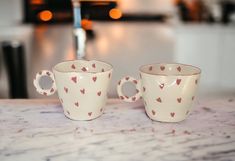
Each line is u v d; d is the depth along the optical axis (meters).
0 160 0.36
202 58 2.17
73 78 0.43
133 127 0.45
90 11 2.76
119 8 2.91
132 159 0.36
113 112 0.50
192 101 0.45
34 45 1.92
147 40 2.10
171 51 1.94
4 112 0.50
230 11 2.28
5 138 0.41
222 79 2.19
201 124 0.46
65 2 2.71
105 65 0.48
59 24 2.65
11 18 2.64
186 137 0.42
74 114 0.46
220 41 2.14
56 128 0.44
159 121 0.46
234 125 0.46
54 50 1.77
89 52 1.57
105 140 0.41
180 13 2.35
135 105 0.53
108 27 2.51
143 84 0.45
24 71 1.51
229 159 0.37
